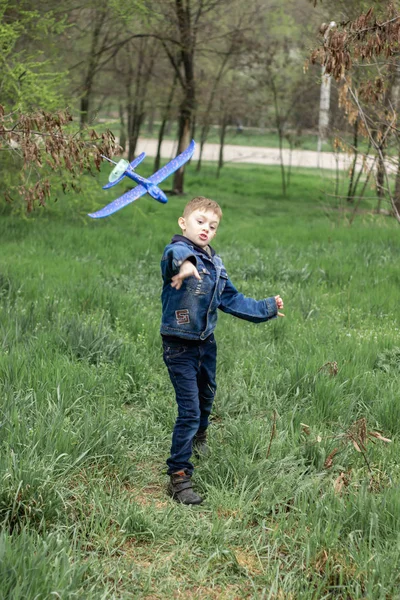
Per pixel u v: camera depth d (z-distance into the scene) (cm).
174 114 2177
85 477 418
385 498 386
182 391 422
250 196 2448
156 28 2073
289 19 2275
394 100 1033
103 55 2078
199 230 420
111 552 358
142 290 878
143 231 1438
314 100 2298
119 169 381
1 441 424
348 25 676
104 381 552
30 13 1348
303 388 550
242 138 5456
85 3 1639
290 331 711
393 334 697
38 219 1446
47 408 473
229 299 442
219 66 2631
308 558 347
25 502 372
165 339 429
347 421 504
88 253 1117
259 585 341
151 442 480
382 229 1466
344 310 812
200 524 385
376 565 337
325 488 420
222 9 2222
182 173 2289
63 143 642
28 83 1322
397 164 970
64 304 759
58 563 322
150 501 416
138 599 328
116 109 2856
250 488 421
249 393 561
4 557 315
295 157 4353
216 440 474
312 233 1431
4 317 668
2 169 1337
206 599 330
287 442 461
